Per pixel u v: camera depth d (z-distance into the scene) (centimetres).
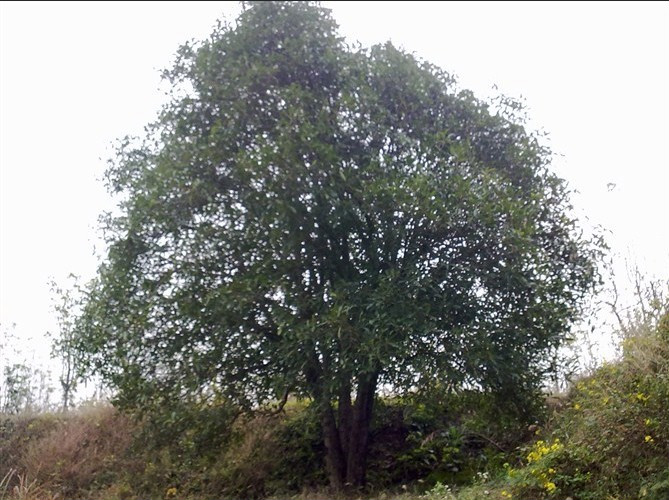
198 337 1044
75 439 1452
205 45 1106
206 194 1045
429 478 1182
